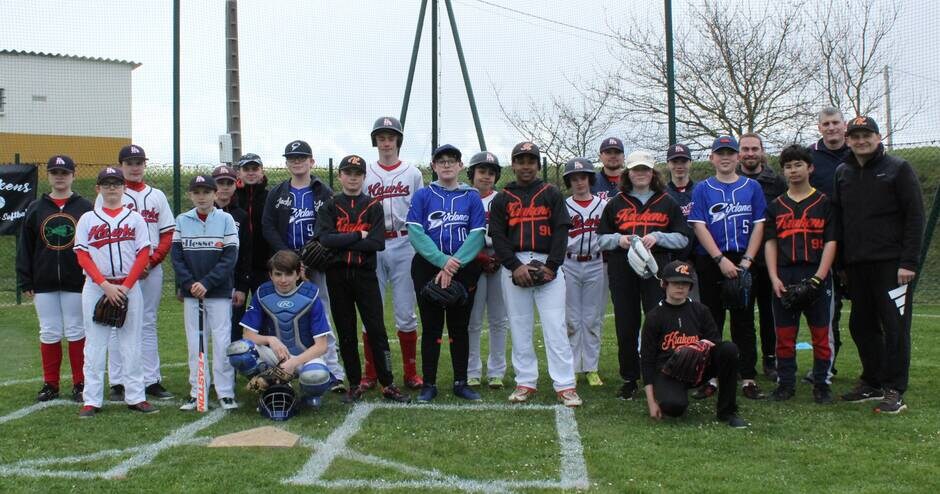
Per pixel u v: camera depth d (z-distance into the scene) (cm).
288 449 443
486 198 623
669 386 502
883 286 525
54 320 572
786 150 553
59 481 390
